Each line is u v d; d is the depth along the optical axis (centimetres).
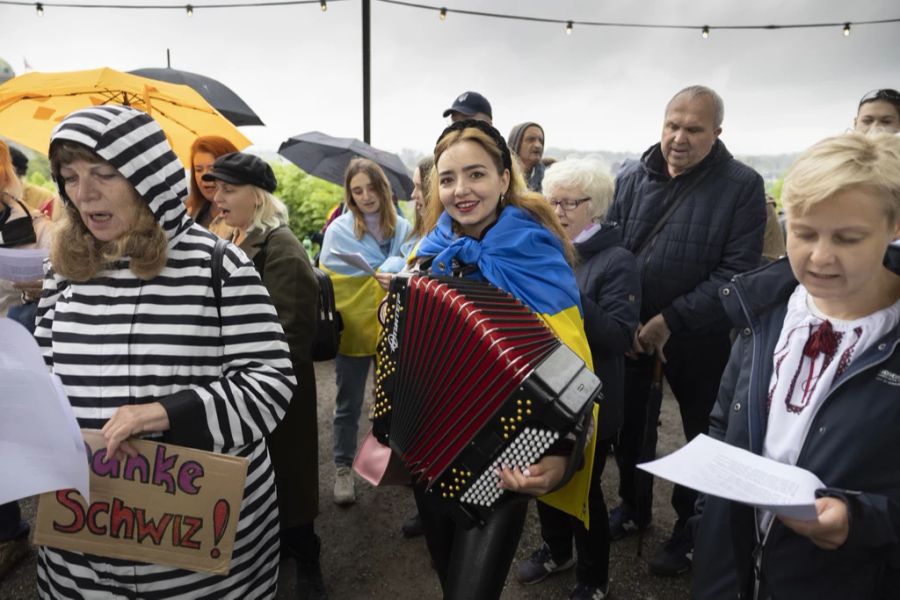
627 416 246
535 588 225
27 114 303
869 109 264
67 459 103
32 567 235
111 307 122
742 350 123
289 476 197
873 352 95
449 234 157
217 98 404
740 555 111
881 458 93
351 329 277
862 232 86
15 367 103
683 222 227
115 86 287
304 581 213
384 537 261
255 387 126
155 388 121
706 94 217
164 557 122
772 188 471
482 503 123
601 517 200
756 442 110
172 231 123
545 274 143
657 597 220
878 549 96
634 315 184
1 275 183
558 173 196
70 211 123
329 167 416
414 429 133
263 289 132
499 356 117
